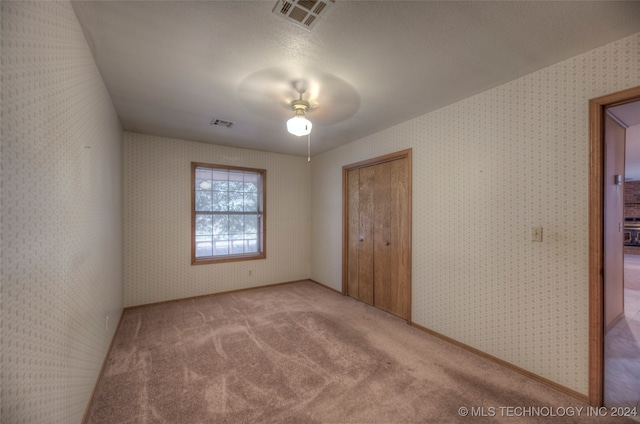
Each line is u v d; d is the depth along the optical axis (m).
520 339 2.06
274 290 4.33
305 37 1.62
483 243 2.30
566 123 1.83
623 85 1.60
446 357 2.30
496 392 1.84
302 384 1.92
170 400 1.75
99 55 1.79
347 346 2.48
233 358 2.27
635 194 8.05
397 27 1.53
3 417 0.78
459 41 1.65
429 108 2.68
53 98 1.14
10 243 0.82
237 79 2.12
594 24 1.49
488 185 2.27
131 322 3.02
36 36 0.99
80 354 1.48
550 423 1.56
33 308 0.96
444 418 1.61
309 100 2.50
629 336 2.54
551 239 1.89
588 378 1.73
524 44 1.67
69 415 1.30
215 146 4.09
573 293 1.80
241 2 1.34
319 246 4.70
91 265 1.72
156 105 2.62
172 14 1.43
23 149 0.89
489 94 2.26
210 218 4.11
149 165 3.60
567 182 1.82
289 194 4.77
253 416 1.62
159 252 3.66
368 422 1.58
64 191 1.25
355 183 3.92
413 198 2.95
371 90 2.29
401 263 3.20
